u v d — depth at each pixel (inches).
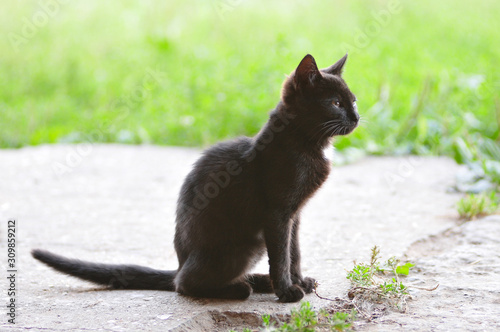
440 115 413.4
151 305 171.8
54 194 320.5
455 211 272.5
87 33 629.6
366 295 169.9
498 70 505.4
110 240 245.4
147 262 219.1
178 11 647.8
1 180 349.7
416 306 166.1
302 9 655.8
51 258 189.6
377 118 417.1
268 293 188.1
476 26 652.7
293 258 185.3
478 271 191.8
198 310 166.1
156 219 276.1
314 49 508.7
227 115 436.1
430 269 196.1
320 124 180.5
